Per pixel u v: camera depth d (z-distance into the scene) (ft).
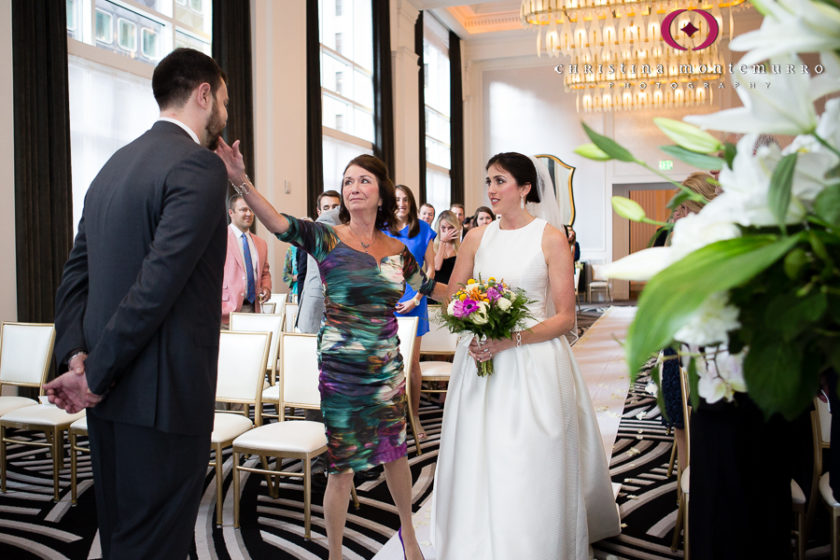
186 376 5.52
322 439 9.98
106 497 5.66
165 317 5.44
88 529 9.92
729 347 2.23
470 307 7.47
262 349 11.21
